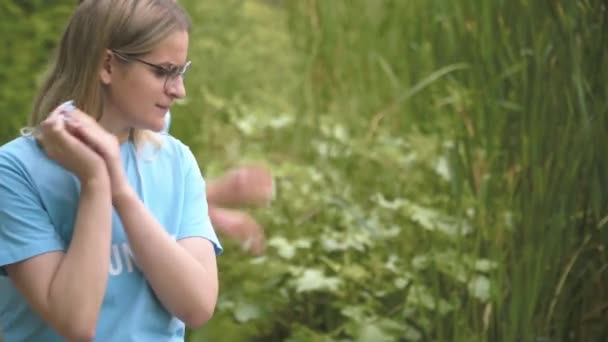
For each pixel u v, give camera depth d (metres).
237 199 5.24
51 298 3.24
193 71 8.77
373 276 5.81
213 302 3.48
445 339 5.43
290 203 6.46
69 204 3.37
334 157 7.19
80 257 3.23
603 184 5.15
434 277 5.31
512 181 5.66
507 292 5.37
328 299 5.73
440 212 6.26
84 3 3.41
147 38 3.33
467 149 5.93
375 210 6.34
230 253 5.97
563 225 5.21
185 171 3.62
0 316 3.47
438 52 7.16
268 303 5.67
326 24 8.64
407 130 7.60
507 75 5.89
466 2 6.50
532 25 5.65
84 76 3.38
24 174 3.35
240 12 10.16
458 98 6.41
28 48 8.93
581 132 5.12
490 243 5.57
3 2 9.24
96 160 3.26
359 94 8.25
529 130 5.47
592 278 5.25
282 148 7.71
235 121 7.81
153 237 3.33
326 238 6.00
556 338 5.27
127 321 3.40
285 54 9.81
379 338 5.22
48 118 3.27
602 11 5.26
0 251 3.32
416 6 7.82
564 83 5.30
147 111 3.38
